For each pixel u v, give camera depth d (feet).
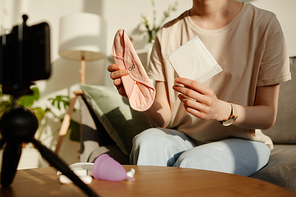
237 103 3.14
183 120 3.50
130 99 2.64
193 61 2.67
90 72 9.10
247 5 3.34
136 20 8.22
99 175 1.64
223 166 2.40
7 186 1.54
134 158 2.66
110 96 4.50
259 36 3.15
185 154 2.42
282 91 4.53
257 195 1.28
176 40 3.61
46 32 1.40
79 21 7.07
